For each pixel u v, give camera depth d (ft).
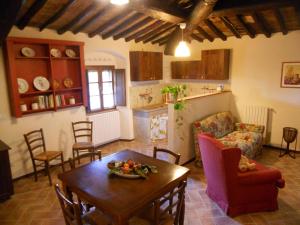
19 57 12.51
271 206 10.27
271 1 11.27
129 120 19.75
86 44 15.84
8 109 12.67
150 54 19.72
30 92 13.26
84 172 8.38
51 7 11.55
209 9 11.51
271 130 17.95
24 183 12.92
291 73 16.44
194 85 21.61
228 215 10.01
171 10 12.25
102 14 13.03
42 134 13.71
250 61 18.06
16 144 13.12
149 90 21.22
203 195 11.59
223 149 9.18
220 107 18.34
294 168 14.47
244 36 17.97
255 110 18.19
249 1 11.78
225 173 9.45
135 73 19.26
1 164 10.92
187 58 21.52
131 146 18.74
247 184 9.73
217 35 18.11
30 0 10.62
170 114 13.73
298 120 16.69
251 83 18.29
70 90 15.62
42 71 14.01
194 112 15.31
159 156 16.30
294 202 10.96
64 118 15.20
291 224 9.51
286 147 17.31
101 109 18.99
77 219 6.24
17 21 12.05
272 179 9.83
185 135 14.78
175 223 7.38
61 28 13.92
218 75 18.98
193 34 19.15
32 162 13.10
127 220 6.30
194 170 14.35
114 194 6.91
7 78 12.40
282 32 16.03
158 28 17.61
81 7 12.25
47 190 12.19
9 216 10.11
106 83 19.08
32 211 10.44
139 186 7.35
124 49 18.49
